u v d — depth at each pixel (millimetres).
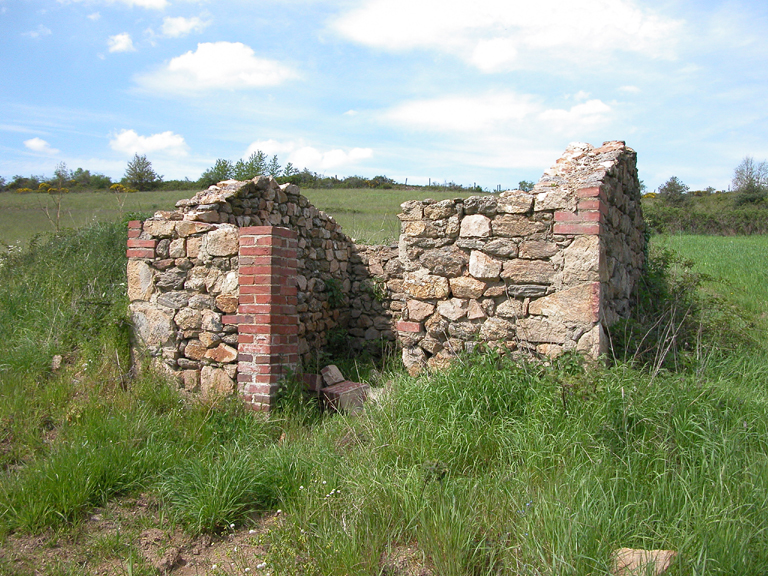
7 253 9234
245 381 5059
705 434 3590
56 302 7152
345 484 3543
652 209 26375
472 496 3189
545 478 3359
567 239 4688
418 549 2938
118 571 2904
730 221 24953
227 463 3682
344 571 2748
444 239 5238
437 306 5285
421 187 47562
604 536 2717
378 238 12359
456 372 4555
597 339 4539
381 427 4156
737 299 9117
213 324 5262
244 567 2939
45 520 3264
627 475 3271
